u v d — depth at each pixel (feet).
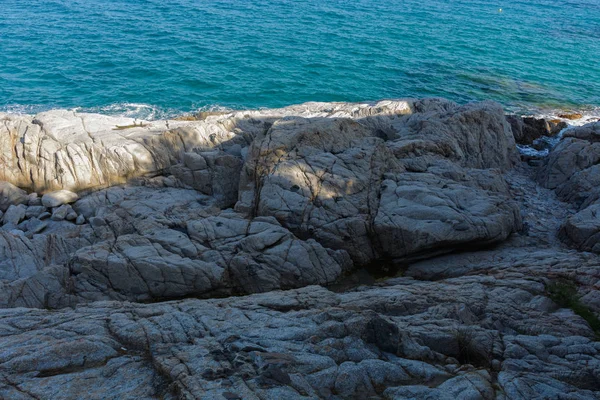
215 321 43.73
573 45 180.55
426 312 48.03
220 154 80.89
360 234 66.64
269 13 193.16
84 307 49.60
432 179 75.25
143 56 146.20
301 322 42.65
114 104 119.44
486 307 49.75
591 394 36.60
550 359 41.98
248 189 73.82
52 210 77.20
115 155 82.02
